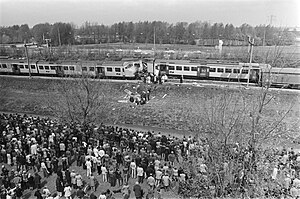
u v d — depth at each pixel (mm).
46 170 28391
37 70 70500
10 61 72750
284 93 46969
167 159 30062
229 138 23500
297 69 49531
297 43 40438
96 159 28750
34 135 34062
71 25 135125
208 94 49562
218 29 121938
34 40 128250
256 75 55031
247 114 31016
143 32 128000
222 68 58656
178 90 53531
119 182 27000
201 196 23406
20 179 26266
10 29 139375
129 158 28547
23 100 59250
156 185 25953
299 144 35938
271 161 25688
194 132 41000
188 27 128000
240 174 21891
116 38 131750
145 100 52094
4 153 31047
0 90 64312
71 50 92062
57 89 58969
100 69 64562
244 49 82875
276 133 32000
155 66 64688
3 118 43250
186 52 85750
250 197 21453
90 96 47062
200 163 26344
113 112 49688
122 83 58281
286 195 22672
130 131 39062
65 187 24766
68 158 30578
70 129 36719
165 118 47312
